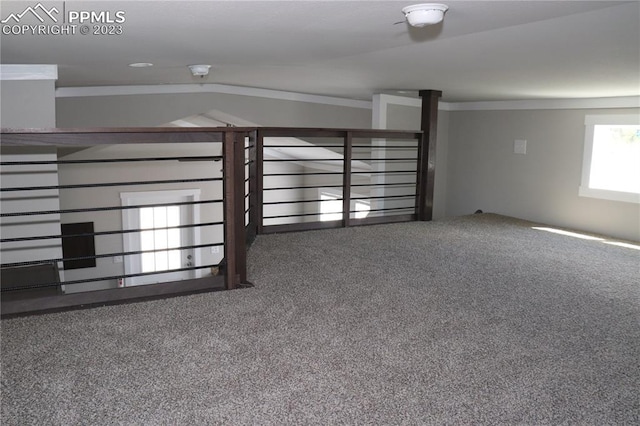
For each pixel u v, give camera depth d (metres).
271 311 2.76
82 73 4.30
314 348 2.33
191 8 1.89
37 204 3.96
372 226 5.16
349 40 2.68
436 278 3.45
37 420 1.76
